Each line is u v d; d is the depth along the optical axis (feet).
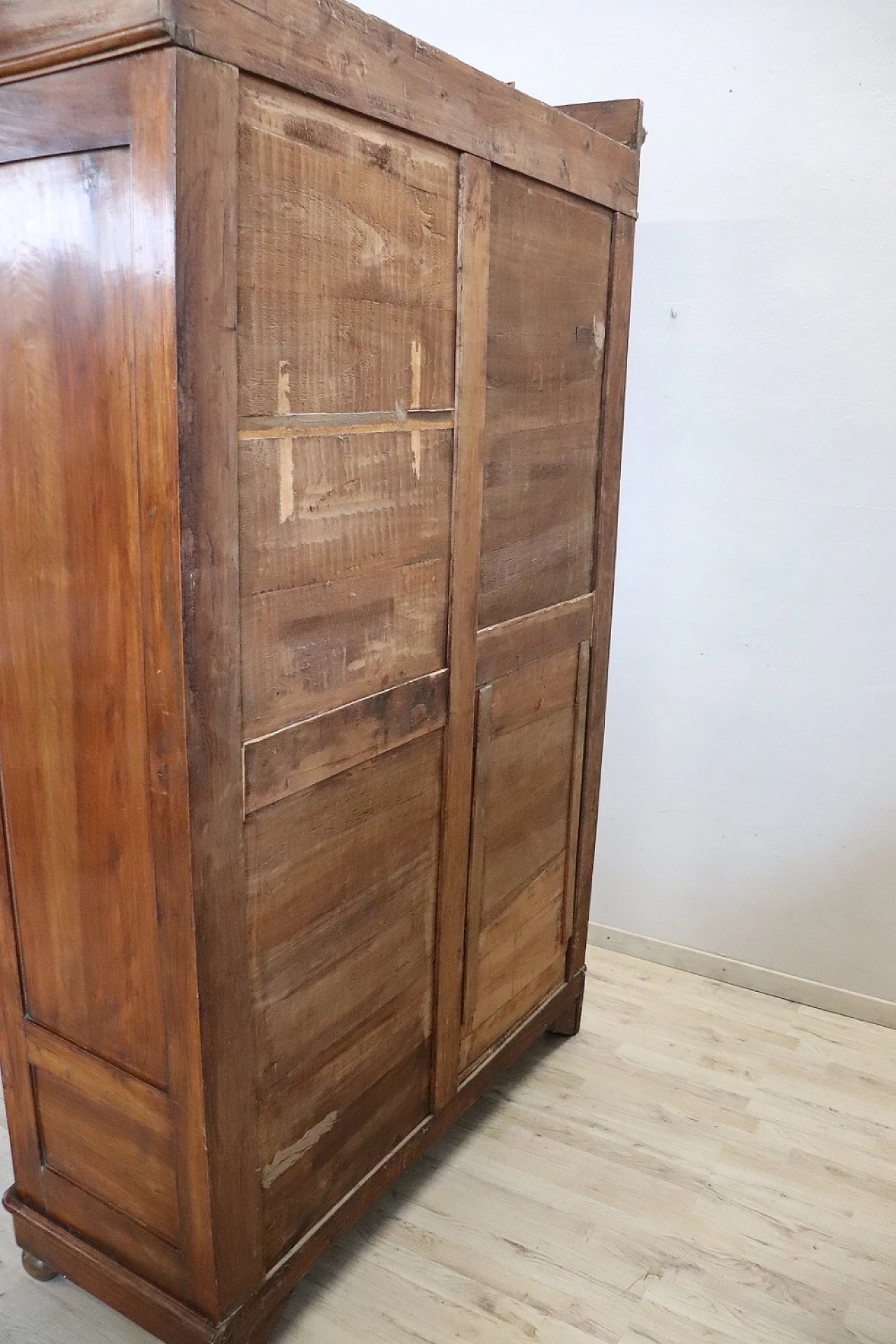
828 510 7.14
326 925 4.69
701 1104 6.78
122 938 4.22
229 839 3.97
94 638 3.92
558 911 7.04
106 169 3.43
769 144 6.81
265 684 4.05
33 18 3.37
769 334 7.07
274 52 3.48
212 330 3.44
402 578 4.75
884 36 6.36
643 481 7.72
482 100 4.64
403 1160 5.65
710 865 8.13
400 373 4.48
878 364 6.80
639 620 7.97
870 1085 7.02
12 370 3.89
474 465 5.07
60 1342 4.94
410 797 5.14
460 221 4.65
